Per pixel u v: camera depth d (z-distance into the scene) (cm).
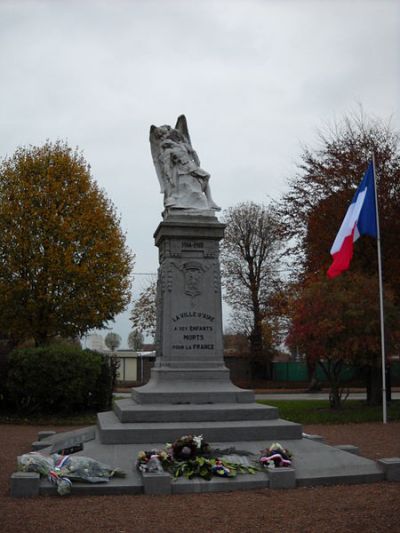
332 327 2216
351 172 2841
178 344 1444
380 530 730
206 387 1389
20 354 2223
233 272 5016
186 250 1491
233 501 890
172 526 765
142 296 5494
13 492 916
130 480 963
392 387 4634
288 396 3662
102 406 2344
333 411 2356
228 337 5938
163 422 1239
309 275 2892
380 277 2023
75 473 953
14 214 3403
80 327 3594
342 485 998
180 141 1650
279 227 3341
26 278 3434
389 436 1706
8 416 2219
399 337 2284
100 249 3516
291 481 980
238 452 1084
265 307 4884
